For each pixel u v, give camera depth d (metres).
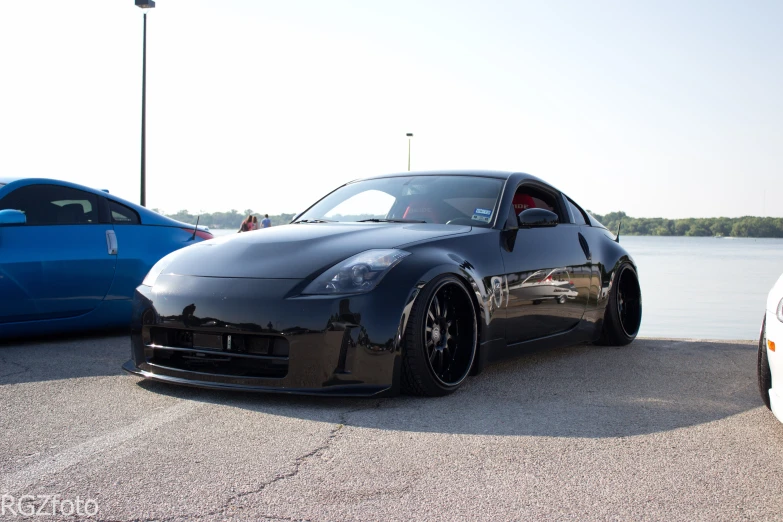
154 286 3.12
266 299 2.83
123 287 4.62
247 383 2.86
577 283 4.00
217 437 2.39
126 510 1.78
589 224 4.45
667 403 2.92
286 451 2.25
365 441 2.37
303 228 3.45
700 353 4.22
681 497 1.90
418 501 1.85
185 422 2.57
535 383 3.32
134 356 3.20
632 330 4.65
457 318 3.17
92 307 4.52
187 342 3.01
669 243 150.12
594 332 4.26
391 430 2.49
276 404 2.83
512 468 2.11
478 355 3.23
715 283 25.50
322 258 2.98
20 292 4.21
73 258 4.41
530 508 1.82
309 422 2.58
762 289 21.94
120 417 2.63
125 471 2.06
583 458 2.21
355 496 1.88
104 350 4.11
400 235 3.21
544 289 3.70
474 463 2.15
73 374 3.38
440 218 3.64
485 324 3.25
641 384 3.31
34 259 4.26
